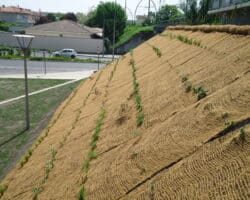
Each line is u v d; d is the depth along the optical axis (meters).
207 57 10.72
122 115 10.52
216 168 5.30
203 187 5.11
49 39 67.38
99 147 9.20
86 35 70.00
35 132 17.03
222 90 7.54
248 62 7.96
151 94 10.82
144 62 18.11
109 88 16.73
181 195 5.27
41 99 25.17
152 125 8.52
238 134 5.58
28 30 69.19
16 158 13.54
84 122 12.82
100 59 54.94
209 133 6.29
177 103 8.78
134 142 8.15
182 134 6.91
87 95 18.03
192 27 16.78
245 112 6.15
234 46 9.69
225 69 8.61
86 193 7.13
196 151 6.09
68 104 19.86
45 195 8.42
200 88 8.39
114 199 6.36
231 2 15.64
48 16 105.25
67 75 37.72
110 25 73.75
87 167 8.40
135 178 6.55
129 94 12.54
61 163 9.82
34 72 39.09
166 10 56.94
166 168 6.25
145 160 6.89
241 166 4.96
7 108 22.48
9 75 36.09
